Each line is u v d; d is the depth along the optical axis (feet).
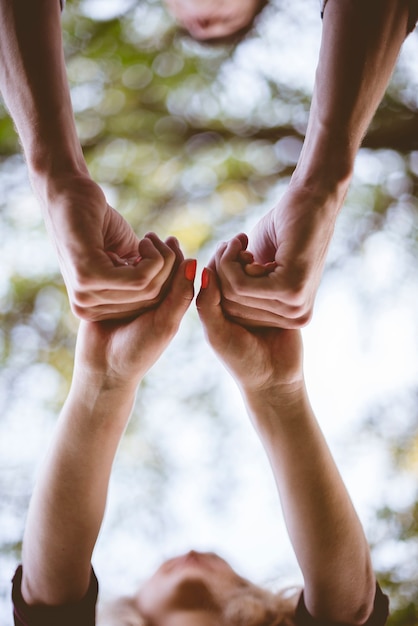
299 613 4.54
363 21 3.76
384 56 3.78
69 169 3.57
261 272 3.47
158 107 10.70
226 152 10.83
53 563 4.06
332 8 3.87
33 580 4.18
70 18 10.37
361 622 4.44
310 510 4.11
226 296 3.58
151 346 3.57
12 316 10.53
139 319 3.56
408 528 9.55
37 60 3.69
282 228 3.51
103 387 3.74
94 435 3.86
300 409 3.99
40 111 3.64
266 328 3.84
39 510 4.02
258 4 5.60
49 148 3.60
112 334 3.66
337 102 3.69
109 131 10.69
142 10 10.28
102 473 3.97
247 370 3.79
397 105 10.19
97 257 3.35
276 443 4.07
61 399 10.41
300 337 3.86
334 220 3.64
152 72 10.53
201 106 10.71
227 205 10.75
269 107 10.62
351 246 10.36
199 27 5.69
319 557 4.18
